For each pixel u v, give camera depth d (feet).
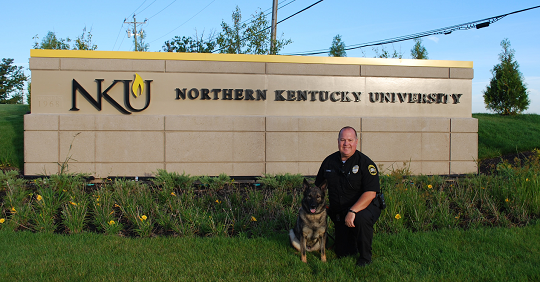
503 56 63.52
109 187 23.99
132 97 29.04
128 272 12.28
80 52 28.48
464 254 13.94
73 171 28.37
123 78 28.99
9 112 53.31
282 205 20.47
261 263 13.21
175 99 29.40
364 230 13.07
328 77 30.68
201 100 29.63
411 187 21.49
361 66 30.89
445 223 17.75
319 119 30.17
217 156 29.45
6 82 142.00
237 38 55.93
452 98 32.04
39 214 17.48
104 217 17.43
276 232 17.06
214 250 14.48
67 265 12.85
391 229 17.02
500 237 15.60
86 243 15.15
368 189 13.17
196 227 17.22
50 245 14.78
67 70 28.53
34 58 28.17
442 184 25.16
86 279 11.72
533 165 23.81
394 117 31.09
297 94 30.37
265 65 30.12
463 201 20.76
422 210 18.34
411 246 14.82
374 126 30.68
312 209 12.98
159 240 15.55
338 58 30.68
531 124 53.01
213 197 21.76
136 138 28.86
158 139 29.01
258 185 26.96
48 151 28.14
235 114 29.91
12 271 12.25
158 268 12.66
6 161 32.89
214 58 29.60
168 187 23.73
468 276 12.05
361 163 13.53
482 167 38.01
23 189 22.44
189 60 29.43
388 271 12.60
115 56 28.76
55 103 28.50
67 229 17.24
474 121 31.63
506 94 60.85
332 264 13.03
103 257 13.58
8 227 16.55
